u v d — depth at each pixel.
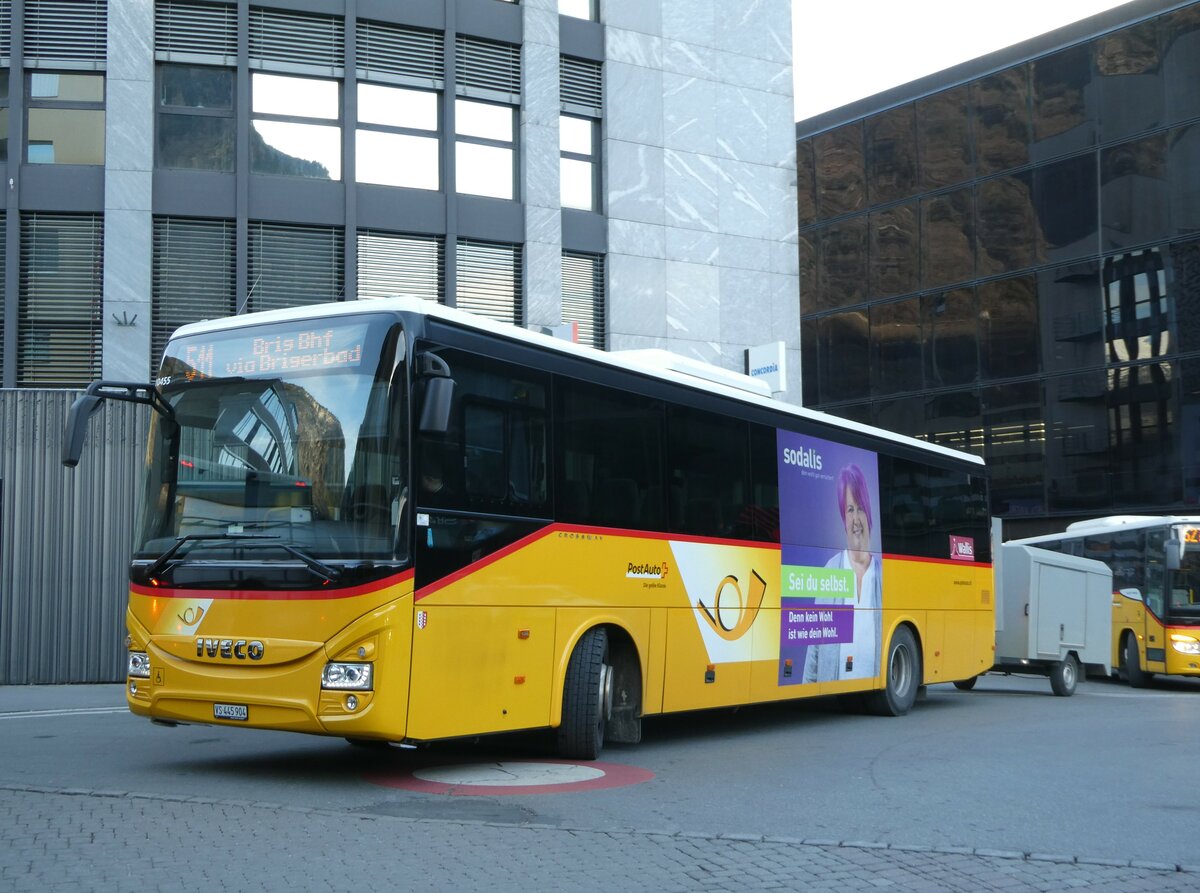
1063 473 34.59
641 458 11.86
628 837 7.59
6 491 19.89
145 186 21.06
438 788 9.46
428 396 8.87
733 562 13.16
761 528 13.73
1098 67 34.44
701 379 13.05
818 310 40.69
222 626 9.27
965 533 18.70
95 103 21.28
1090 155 34.47
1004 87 36.34
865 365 39.25
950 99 37.53
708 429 12.98
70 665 20.00
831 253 40.44
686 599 12.34
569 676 10.84
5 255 20.78
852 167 39.94
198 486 9.67
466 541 9.61
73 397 20.27
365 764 10.80
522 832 7.65
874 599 16.03
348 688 8.84
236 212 21.50
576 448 10.98
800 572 14.44
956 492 18.59
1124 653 26.17
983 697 21.00
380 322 9.39
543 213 23.48
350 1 22.23
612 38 24.75
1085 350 34.34
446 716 9.34
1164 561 24.89
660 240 24.86
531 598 10.25
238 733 13.16
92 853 6.88
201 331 10.05
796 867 6.93
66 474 20.14
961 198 37.16
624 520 11.52
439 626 9.27
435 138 23.06
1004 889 6.57
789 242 26.44
